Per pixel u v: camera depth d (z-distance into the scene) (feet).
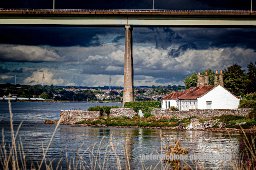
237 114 292.40
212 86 319.68
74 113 341.21
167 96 358.84
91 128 289.33
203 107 314.55
